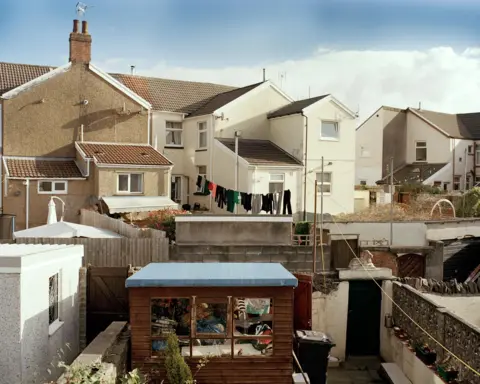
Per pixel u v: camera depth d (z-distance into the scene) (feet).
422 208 91.86
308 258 51.08
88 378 23.79
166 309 30.78
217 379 30.27
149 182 79.15
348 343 44.39
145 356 30.09
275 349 30.50
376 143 143.13
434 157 144.87
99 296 39.93
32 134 78.79
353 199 90.63
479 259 66.80
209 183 74.38
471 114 159.53
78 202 76.33
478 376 28.94
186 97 101.35
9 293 26.61
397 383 37.50
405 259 57.57
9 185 73.05
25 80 83.41
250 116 92.53
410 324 39.50
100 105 83.30
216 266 34.58
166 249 49.60
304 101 92.32
